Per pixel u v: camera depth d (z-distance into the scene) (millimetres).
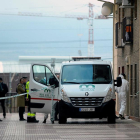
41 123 44156
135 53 52281
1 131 35156
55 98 43438
